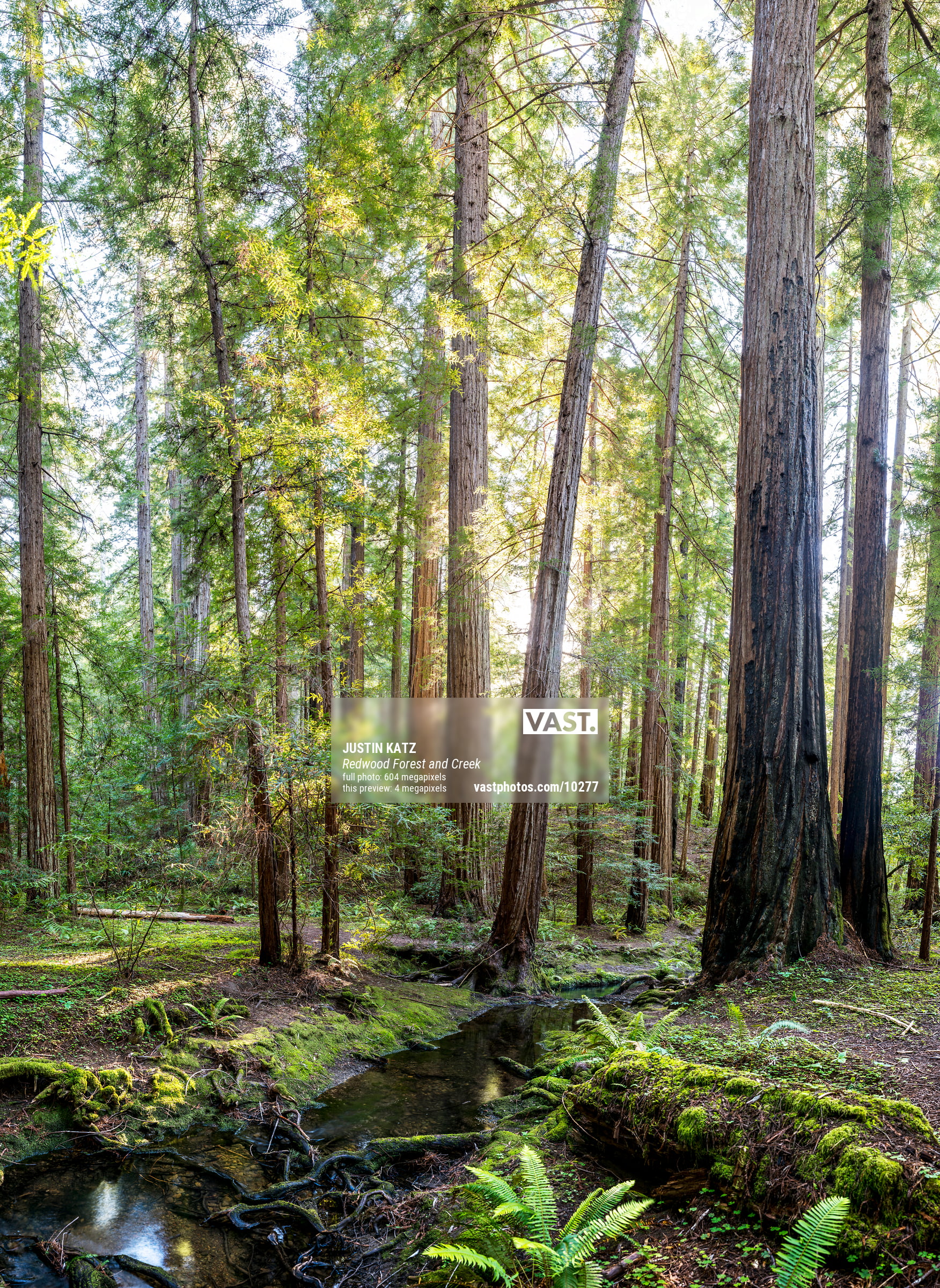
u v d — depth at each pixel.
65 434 13.27
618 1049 5.81
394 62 11.09
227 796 8.11
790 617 8.00
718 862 8.09
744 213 13.70
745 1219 3.63
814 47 8.37
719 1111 4.09
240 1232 4.58
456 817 12.73
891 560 17.83
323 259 8.84
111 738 12.66
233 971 8.19
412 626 16.95
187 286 9.92
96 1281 4.06
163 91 9.06
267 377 8.16
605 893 18.55
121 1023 6.68
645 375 14.43
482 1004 9.94
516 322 13.74
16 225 4.09
